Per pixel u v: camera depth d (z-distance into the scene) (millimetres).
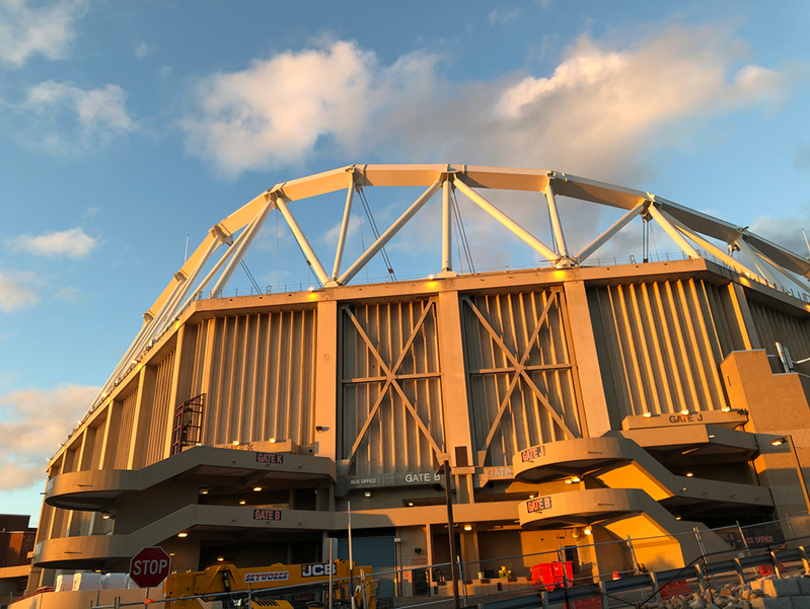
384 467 59531
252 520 48219
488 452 59312
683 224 81188
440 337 63562
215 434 61281
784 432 54719
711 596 24172
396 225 71375
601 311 64438
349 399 62562
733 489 50250
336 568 33000
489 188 76812
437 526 54125
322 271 68562
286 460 52656
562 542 56781
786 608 21250
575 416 60281
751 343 62281
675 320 62938
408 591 49875
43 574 91000
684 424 57219
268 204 77000
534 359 63031
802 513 51000
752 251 82250
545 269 64688
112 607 20859
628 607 24328
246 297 65188
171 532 45594
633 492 42750
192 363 65875
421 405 61938
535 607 23031
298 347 64562
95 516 70625
